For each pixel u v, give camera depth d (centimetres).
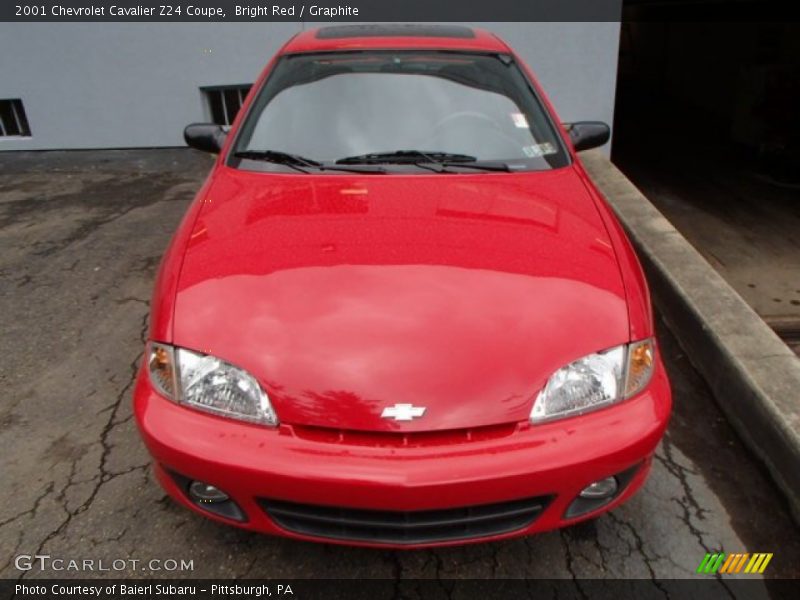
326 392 162
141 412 174
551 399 166
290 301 177
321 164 250
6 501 220
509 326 172
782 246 589
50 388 282
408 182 238
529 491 163
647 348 182
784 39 970
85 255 423
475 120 267
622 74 1723
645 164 870
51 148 683
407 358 165
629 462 170
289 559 200
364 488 157
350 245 198
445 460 158
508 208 221
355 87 275
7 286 380
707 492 230
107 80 651
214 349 170
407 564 200
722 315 296
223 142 298
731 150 937
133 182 578
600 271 192
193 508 180
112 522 212
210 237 205
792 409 234
